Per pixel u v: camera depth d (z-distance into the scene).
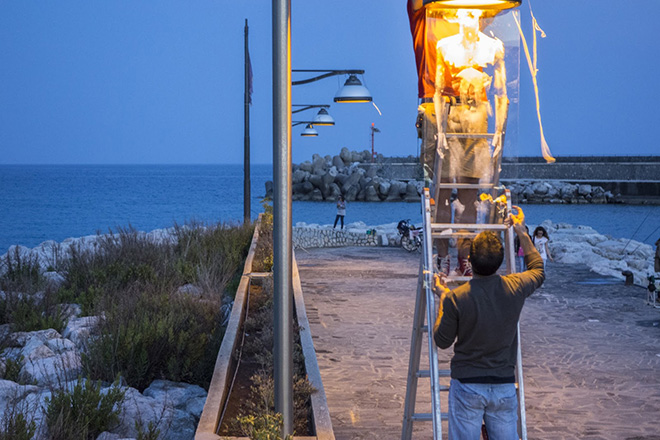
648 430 6.77
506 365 3.76
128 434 5.92
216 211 70.31
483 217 4.23
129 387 6.99
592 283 17.02
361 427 6.86
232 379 7.04
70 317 10.88
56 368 7.43
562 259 22.03
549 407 7.50
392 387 8.26
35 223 55.50
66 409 5.78
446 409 7.35
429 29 4.05
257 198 100.56
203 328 9.47
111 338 8.02
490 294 3.68
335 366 9.23
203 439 4.94
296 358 7.14
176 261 15.09
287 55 4.90
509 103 4.08
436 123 4.11
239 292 10.85
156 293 11.09
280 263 5.08
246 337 8.90
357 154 110.06
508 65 4.08
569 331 11.51
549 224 34.34
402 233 26.12
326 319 12.49
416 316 4.74
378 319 12.48
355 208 72.81
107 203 86.12
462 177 4.13
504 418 3.74
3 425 5.52
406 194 85.00
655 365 9.29
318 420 5.43
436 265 4.34
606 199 80.12
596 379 8.60
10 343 9.06
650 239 44.09
